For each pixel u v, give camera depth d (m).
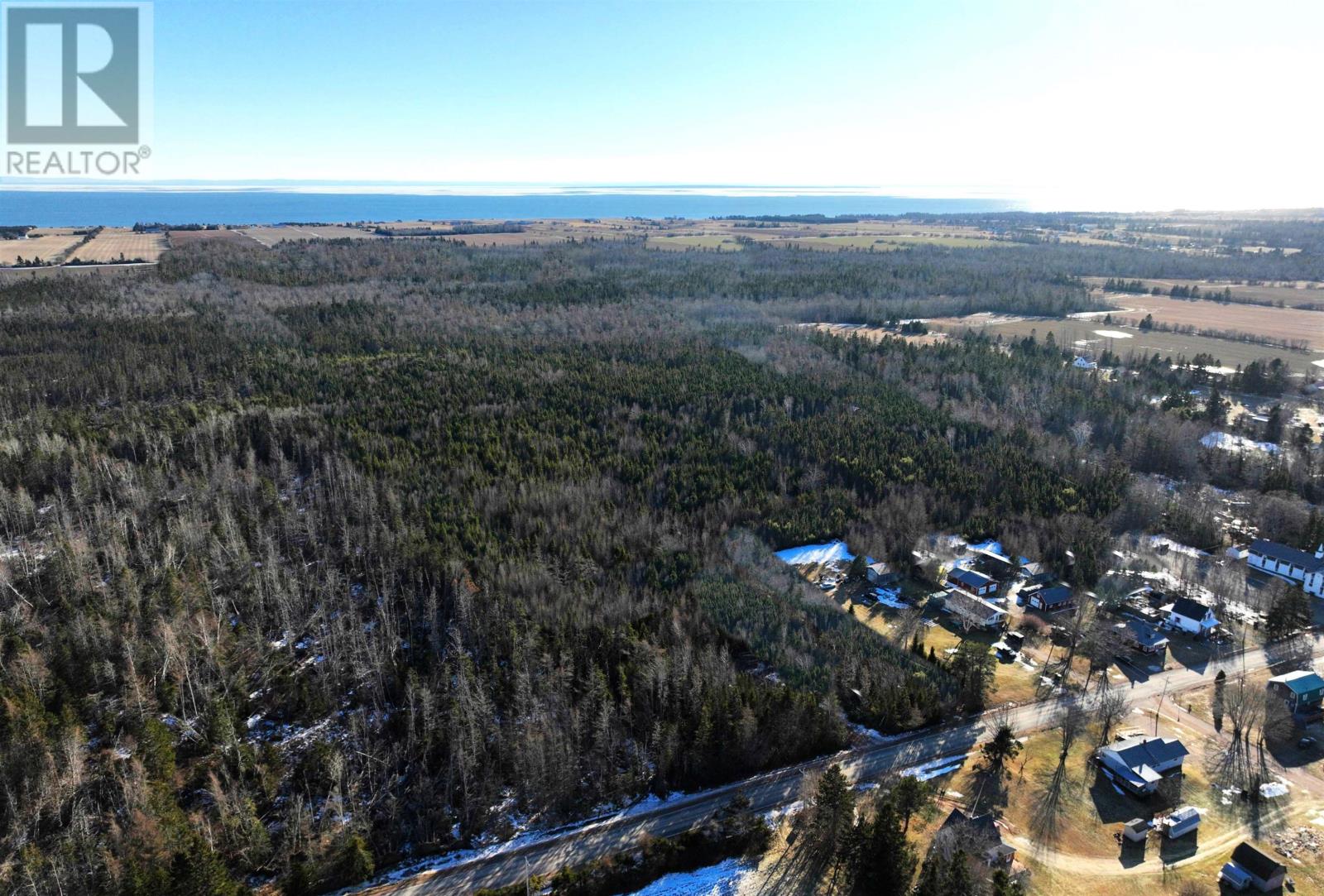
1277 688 92.88
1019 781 80.81
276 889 68.94
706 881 69.38
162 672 88.12
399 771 80.44
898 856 64.38
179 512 121.12
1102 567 121.94
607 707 80.69
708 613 103.81
